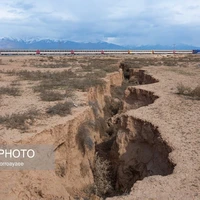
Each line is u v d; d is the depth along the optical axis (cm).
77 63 4022
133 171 1283
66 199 912
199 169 870
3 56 5122
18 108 1377
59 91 1845
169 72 3167
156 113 1450
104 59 4744
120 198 738
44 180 889
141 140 1316
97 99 2127
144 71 3212
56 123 1148
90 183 1225
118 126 1476
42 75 2486
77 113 1338
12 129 1062
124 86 2905
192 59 5525
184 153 979
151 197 732
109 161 1428
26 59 4481
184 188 772
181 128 1225
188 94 1894
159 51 8438
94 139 1445
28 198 798
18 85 2044
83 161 1246
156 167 1110
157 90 2016
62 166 1086
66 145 1162
